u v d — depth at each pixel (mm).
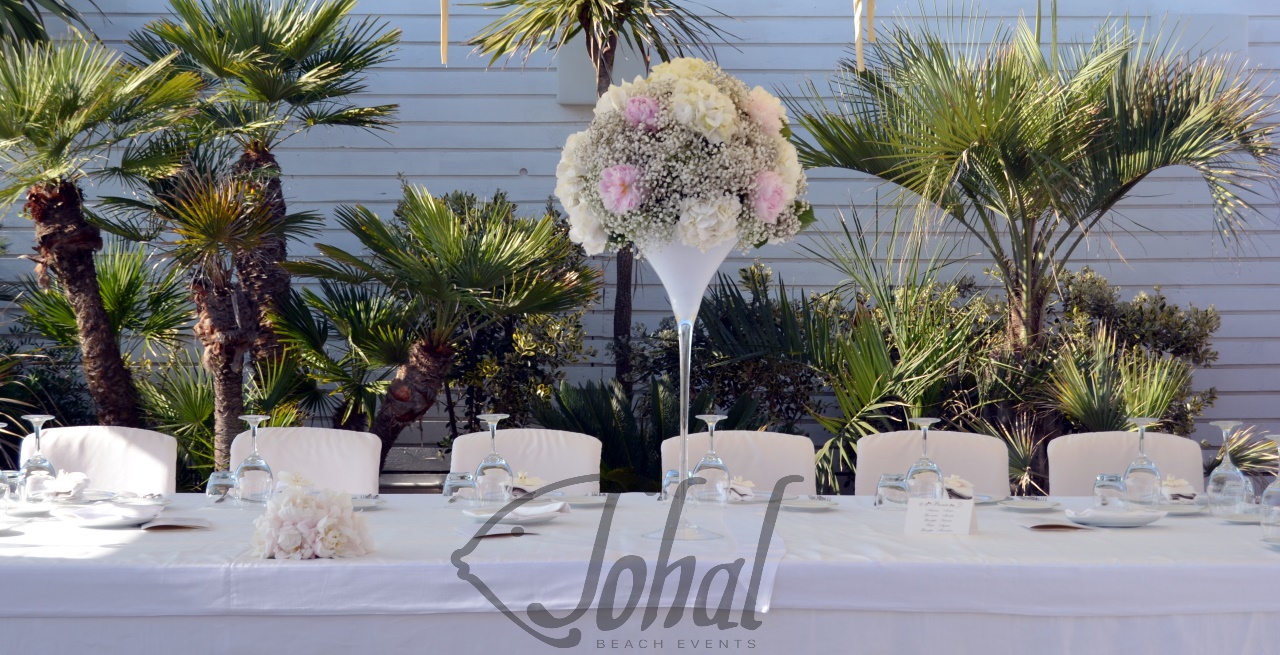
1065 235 4996
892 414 5141
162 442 3426
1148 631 1836
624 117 2188
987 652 1847
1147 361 5523
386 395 5312
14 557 1853
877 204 5883
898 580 1839
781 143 2250
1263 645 1839
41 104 4090
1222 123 4805
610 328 6574
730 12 6602
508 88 6633
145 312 5801
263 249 5270
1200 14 6531
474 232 5406
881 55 5199
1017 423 5148
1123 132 4805
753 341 5414
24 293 6070
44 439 3373
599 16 5059
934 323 5090
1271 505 2059
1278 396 6559
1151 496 2543
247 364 5586
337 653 1835
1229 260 6555
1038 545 2047
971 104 4418
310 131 6562
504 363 5812
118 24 6488
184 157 4898
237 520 2398
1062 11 6551
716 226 2133
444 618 1847
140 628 1817
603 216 2209
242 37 5164
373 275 4930
